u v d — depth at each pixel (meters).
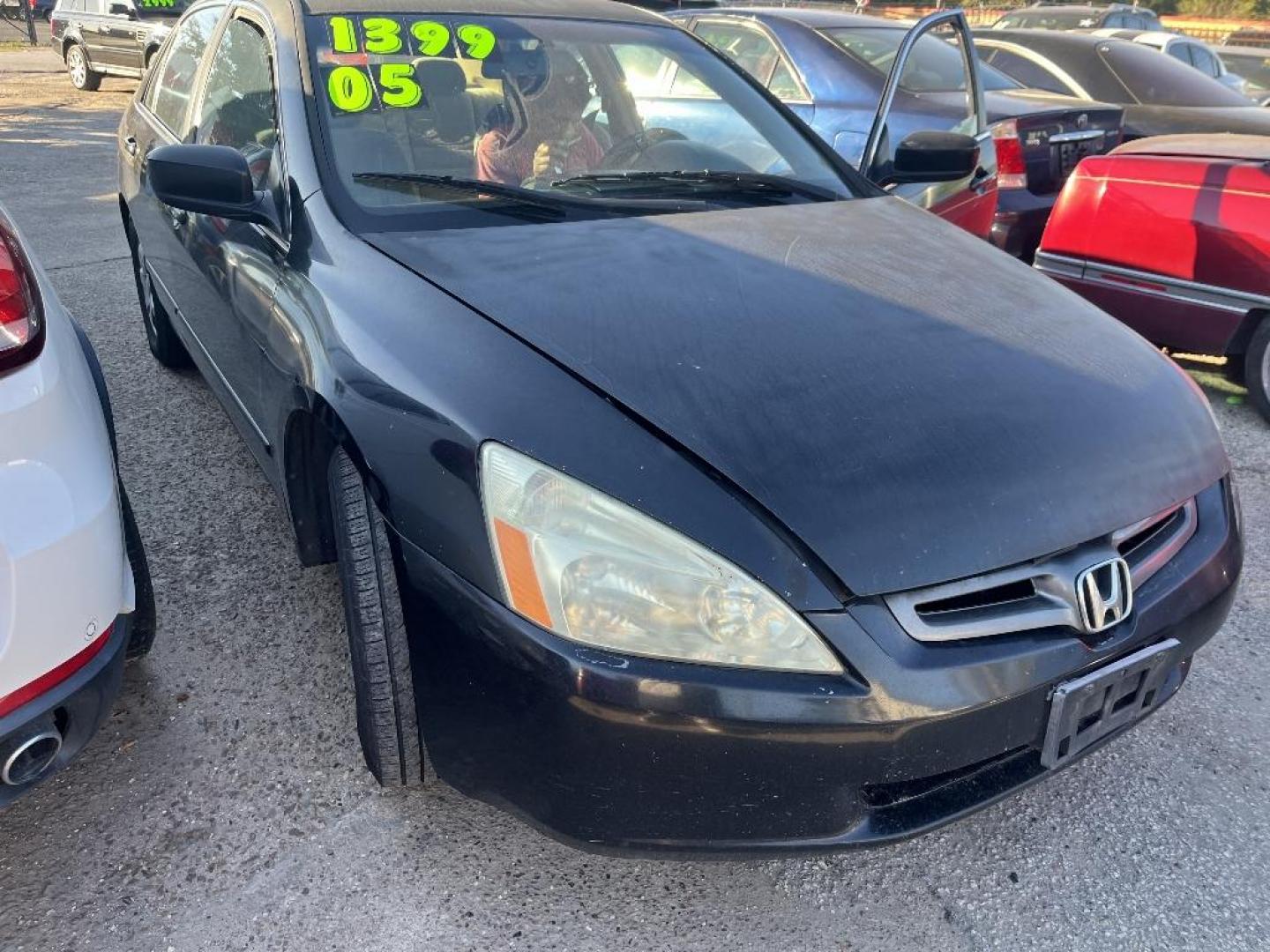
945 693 1.58
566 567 1.57
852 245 2.42
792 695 1.54
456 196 2.40
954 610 1.64
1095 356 2.07
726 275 2.14
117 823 2.07
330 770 2.23
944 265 2.38
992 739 1.66
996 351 1.99
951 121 5.12
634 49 2.98
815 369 1.83
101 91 14.13
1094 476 1.78
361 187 2.35
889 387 1.81
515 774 1.67
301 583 2.88
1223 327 4.16
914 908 1.97
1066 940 1.91
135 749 2.26
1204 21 29.20
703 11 5.93
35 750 1.62
